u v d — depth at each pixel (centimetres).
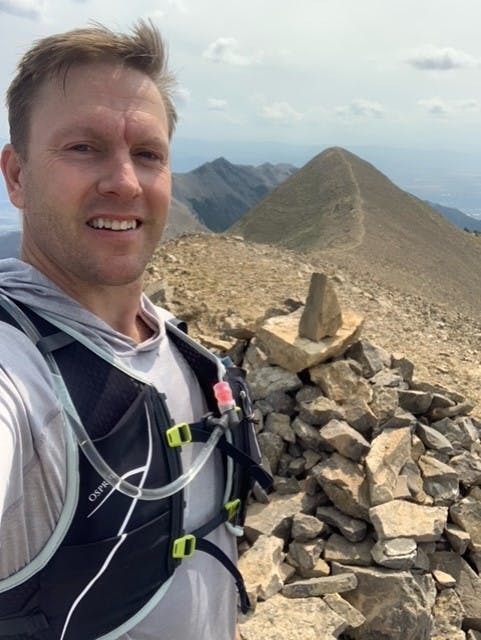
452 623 129
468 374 257
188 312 279
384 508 137
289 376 169
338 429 151
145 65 48
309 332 173
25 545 39
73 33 45
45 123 45
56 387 40
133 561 43
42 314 43
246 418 55
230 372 57
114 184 45
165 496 45
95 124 45
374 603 124
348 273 525
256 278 374
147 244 48
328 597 121
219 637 53
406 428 160
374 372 180
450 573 139
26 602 39
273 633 109
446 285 1309
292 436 158
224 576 53
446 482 153
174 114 52
